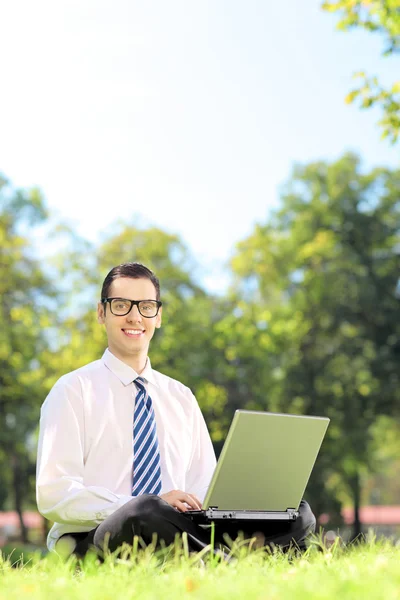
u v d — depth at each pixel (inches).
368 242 1106.1
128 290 187.8
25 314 988.6
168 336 1079.0
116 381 184.9
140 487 178.1
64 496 167.0
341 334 1083.9
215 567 130.2
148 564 127.6
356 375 1045.8
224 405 1085.1
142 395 185.0
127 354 187.3
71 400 178.7
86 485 177.5
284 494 162.2
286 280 1086.4
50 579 121.0
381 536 169.3
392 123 397.1
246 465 153.2
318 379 1053.8
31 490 1398.9
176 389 195.0
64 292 1087.0
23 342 991.0
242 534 153.6
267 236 1117.7
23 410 1013.8
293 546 163.5
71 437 175.0
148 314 188.4
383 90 396.8
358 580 102.9
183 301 1125.7
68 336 1066.1
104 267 1106.1
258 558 137.8
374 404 1060.5
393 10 398.0
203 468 196.2
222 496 153.3
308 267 1088.2
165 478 184.4
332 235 1090.1
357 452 1038.4
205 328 1097.4
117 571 121.8
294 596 91.8
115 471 179.3
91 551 152.1
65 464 173.2
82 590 103.7
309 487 1055.6
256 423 151.2
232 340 1067.9
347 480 1185.4
